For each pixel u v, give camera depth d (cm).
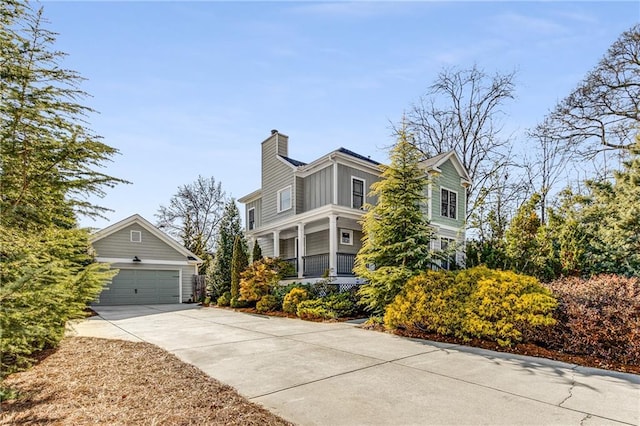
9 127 402
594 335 577
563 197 1370
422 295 784
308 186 1708
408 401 398
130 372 491
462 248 1101
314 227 1686
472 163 2328
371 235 977
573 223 1094
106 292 1719
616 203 990
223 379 473
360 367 536
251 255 1834
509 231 1149
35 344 551
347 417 354
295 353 627
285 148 1906
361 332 852
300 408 376
